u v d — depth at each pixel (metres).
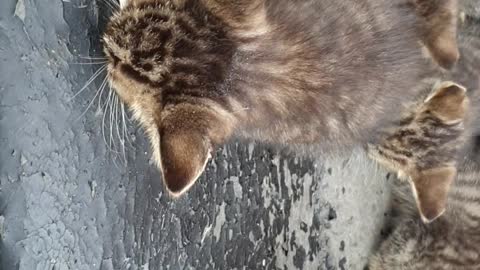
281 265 0.36
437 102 0.31
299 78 0.24
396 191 0.43
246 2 0.22
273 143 0.26
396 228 0.43
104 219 0.23
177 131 0.21
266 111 0.24
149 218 0.26
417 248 0.42
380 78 0.26
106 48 0.23
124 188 0.24
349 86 0.25
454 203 0.40
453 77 0.35
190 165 0.21
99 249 0.23
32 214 0.20
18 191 0.20
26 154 0.20
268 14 0.23
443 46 0.31
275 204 0.35
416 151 0.32
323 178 0.38
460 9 0.38
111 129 0.23
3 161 0.19
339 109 0.25
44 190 0.21
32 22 0.20
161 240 0.26
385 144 0.31
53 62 0.21
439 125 0.32
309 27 0.24
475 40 0.38
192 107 0.22
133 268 0.25
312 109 0.25
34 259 0.20
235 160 0.31
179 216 0.27
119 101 0.23
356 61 0.25
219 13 0.22
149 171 0.25
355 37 0.25
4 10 0.19
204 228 0.29
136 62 0.22
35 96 0.20
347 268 0.41
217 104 0.22
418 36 0.29
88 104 0.22
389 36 0.27
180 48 0.22
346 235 0.41
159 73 0.22
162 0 0.22
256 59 0.23
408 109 0.29
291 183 0.36
